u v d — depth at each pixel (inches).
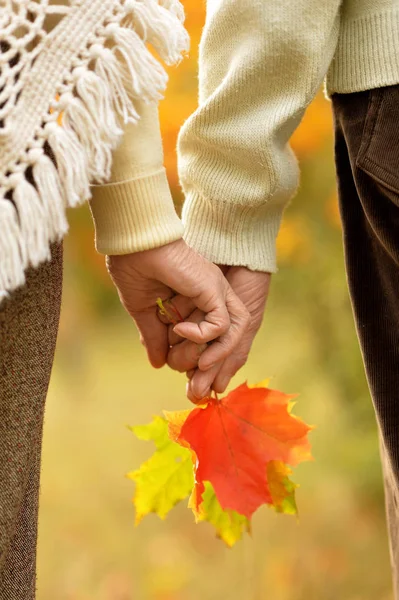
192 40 137.6
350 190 71.6
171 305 71.7
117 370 220.1
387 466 72.8
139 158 68.2
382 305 70.8
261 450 72.1
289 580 107.7
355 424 126.4
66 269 253.3
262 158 71.8
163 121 145.5
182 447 73.2
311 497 125.0
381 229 69.4
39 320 65.3
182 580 108.1
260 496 71.4
